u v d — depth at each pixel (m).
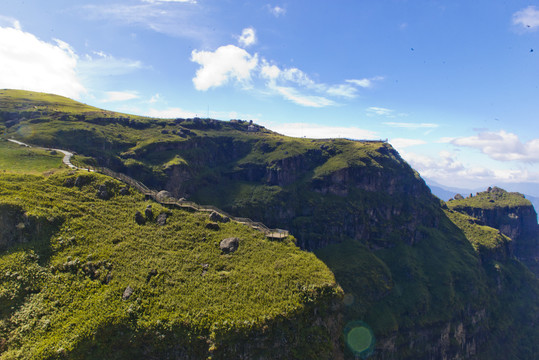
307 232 196.00
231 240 67.69
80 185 74.38
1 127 149.75
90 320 46.31
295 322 53.94
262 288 57.03
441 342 166.88
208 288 55.31
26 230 57.12
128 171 153.38
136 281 53.69
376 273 177.50
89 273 54.09
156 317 48.41
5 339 44.25
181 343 47.41
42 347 42.94
